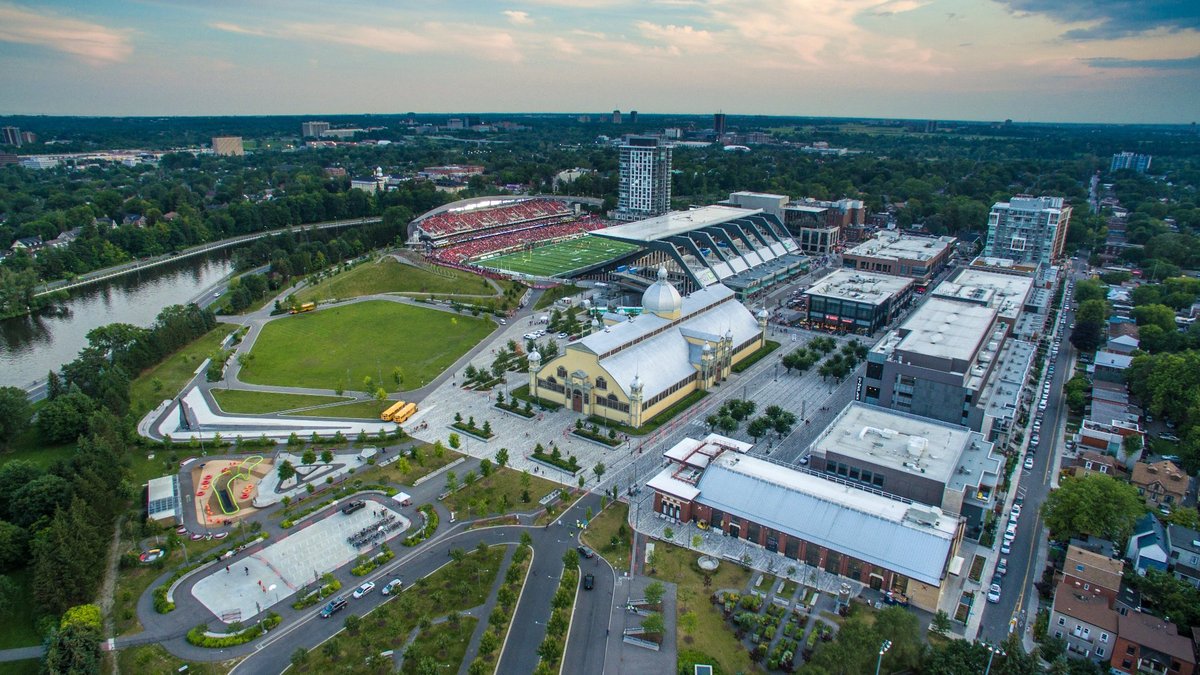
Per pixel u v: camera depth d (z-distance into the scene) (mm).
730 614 123562
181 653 115875
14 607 126500
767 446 185125
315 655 114812
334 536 147375
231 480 166000
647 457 179250
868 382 194250
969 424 179000
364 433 190375
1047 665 109875
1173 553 131500
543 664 105812
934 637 118188
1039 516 151500
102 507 144500
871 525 134000
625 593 129375
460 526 150125
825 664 104250
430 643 116938
